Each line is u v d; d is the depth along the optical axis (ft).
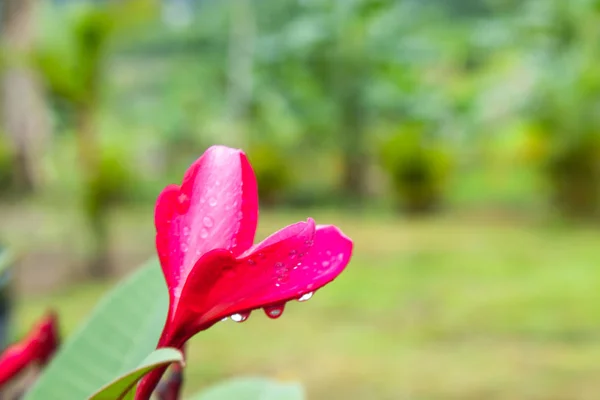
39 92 45.01
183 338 2.01
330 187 48.80
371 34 45.78
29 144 45.11
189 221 2.11
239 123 49.08
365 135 47.57
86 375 2.55
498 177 50.14
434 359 16.53
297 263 2.00
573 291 22.34
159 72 59.36
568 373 15.37
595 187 37.55
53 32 24.18
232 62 50.80
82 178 26.78
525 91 43.37
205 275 1.95
